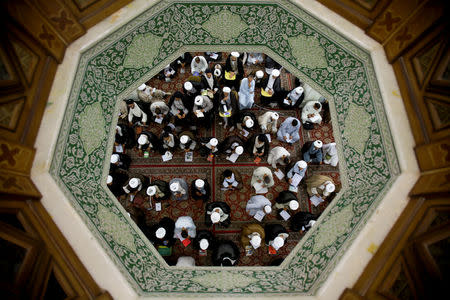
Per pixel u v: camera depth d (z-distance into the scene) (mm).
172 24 3250
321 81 3385
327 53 3014
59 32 2344
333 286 2158
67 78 2395
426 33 1979
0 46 1756
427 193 1915
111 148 3350
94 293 2088
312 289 2350
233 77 5992
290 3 2918
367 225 2164
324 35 2877
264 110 6227
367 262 2082
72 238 2186
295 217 4672
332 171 5531
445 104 1834
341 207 2941
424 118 2066
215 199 5273
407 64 2225
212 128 6031
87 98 2711
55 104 2273
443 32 1823
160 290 2471
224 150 5125
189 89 5395
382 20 2377
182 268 3117
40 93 2191
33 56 2086
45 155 2143
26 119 2047
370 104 2572
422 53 2053
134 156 5680
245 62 6730
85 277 2121
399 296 1744
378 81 2436
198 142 5637
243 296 2416
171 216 5137
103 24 2648
